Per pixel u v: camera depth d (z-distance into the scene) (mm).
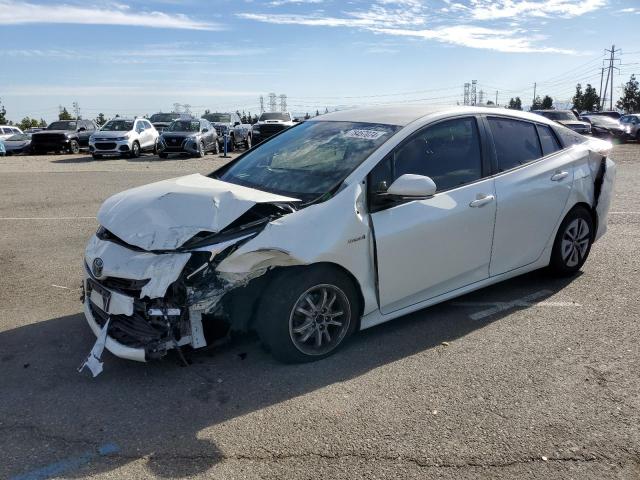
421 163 4359
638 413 3291
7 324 4691
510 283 5578
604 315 4754
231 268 3459
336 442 3047
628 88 72312
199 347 3613
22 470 2832
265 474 2797
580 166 5484
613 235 7512
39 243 7445
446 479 2746
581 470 2805
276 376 3764
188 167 18672
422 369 3854
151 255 3543
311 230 3703
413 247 4172
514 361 3959
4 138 29297
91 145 22672
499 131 4945
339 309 3992
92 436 3123
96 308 3914
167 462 2896
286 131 5320
